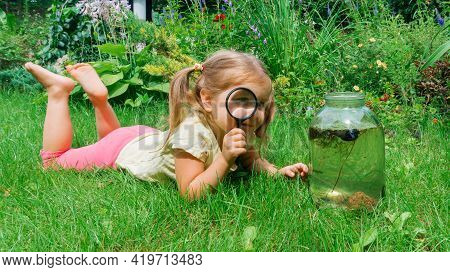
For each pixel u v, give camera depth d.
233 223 1.89
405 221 1.82
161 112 3.47
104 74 3.87
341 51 4.14
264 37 4.07
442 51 2.71
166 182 2.25
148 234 1.77
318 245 1.72
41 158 2.55
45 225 1.85
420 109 3.25
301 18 4.84
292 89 3.50
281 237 1.76
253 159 2.35
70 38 5.06
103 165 2.45
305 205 1.96
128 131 2.54
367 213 1.92
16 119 3.52
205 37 4.35
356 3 5.05
